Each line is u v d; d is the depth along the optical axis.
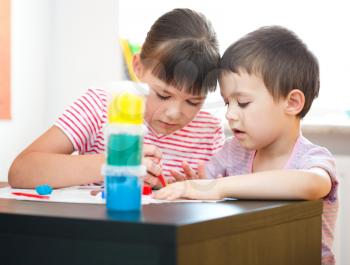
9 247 0.76
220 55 1.23
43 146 1.31
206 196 0.98
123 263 0.69
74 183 1.15
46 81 2.16
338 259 1.85
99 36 2.14
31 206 0.84
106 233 0.70
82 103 1.39
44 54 2.14
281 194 0.99
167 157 1.42
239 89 1.19
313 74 1.27
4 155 1.91
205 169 1.39
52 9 2.18
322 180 1.05
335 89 2.07
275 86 1.19
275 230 0.87
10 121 1.94
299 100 1.23
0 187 1.29
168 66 1.15
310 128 1.92
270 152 1.28
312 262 0.99
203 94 1.19
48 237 0.73
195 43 1.18
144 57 1.20
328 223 1.23
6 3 1.89
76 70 2.17
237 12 2.15
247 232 0.80
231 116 1.21
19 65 1.98
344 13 2.06
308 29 2.09
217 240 0.73
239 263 0.78
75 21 2.17
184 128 1.44
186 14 1.24
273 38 1.22
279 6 2.12
